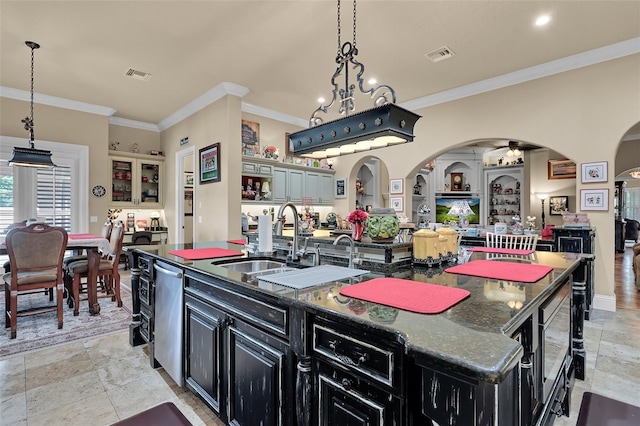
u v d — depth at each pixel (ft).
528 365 4.01
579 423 3.67
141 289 8.93
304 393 4.03
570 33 11.01
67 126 17.35
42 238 10.13
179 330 6.65
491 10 9.74
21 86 15.35
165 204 21.54
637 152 23.06
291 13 9.91
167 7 9.65
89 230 17.85
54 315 11.68
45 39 11.34
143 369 7.93
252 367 4.84
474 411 2.41
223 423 5.95
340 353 3.68
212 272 5.66
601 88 12.28
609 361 8.36
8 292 10.52
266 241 7.54
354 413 3.56
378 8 9.62
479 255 7.82
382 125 6.57
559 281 5.12
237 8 9.66
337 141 7.42
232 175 15.88
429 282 4.83
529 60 12.96
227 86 15.33
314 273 5.53
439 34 11.04
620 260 25.11
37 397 6.75
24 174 16.10
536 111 13.74
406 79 14.73
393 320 3.17
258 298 4.74
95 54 12.41
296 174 20.74
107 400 6.68
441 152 16.88
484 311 3.44
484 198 30.14
